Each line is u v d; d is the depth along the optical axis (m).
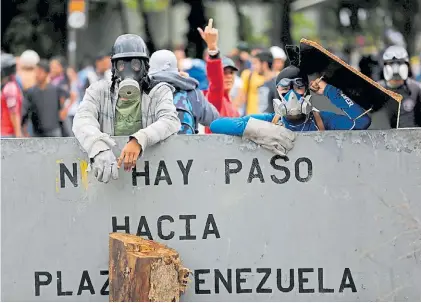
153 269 9.76
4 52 36.25
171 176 10.42
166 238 10.44
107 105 10.70
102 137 10.19
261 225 10.42
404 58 15.80
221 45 42.00
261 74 22.33
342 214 10.43
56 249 10.48
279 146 10.37
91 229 10.45
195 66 16.80
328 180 10.42
